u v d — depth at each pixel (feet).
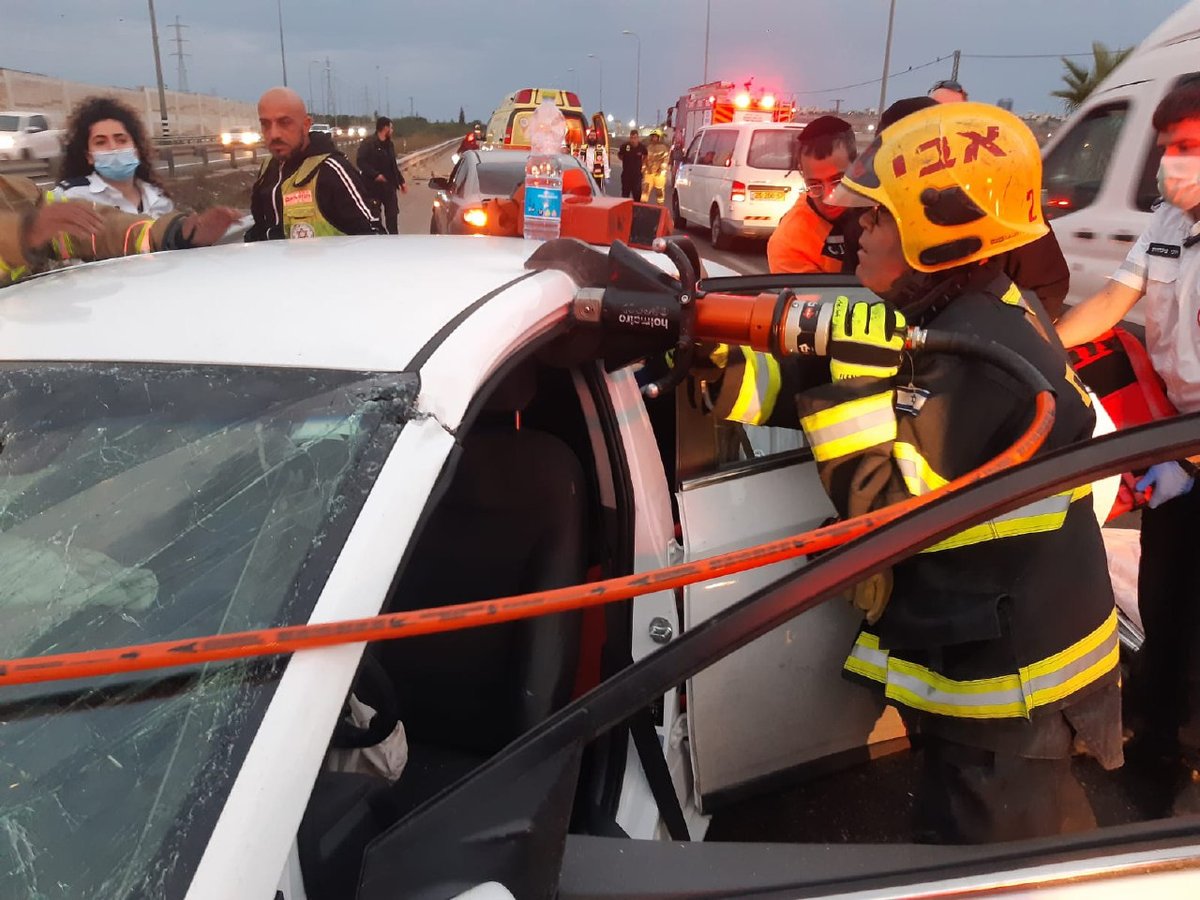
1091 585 4.56
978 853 3.00
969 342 4.23
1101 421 6.41
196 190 50.11
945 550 4.40
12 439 3.65
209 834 2.50
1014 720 4.38
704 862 2.98
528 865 2.68
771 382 5.70
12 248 8.50
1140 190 14.57
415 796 5.16
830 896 2.84
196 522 3.21
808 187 10.02
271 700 2.69
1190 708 6.84
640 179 55.21
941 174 4.32
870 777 6.79
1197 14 13.89
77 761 2.70
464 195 28.81
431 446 3.29
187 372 3.71
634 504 5.28
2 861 2.57
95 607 3.10
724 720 5.45
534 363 5.12
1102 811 6.82
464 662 5.38
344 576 2.92
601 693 2.87
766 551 3.15
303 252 5.29
